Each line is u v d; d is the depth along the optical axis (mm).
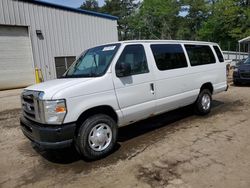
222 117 6438
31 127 4016
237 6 37625
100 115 4266
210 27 44812
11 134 6043
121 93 4477
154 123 6180
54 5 15484
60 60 16266
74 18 16609
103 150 4297
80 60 5184
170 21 56531
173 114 6895
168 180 3463
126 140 5117
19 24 14164
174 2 56125
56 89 3871
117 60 4496
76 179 3684
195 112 6641
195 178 3471
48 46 15547
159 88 5137
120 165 4012
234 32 37375
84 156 4152
